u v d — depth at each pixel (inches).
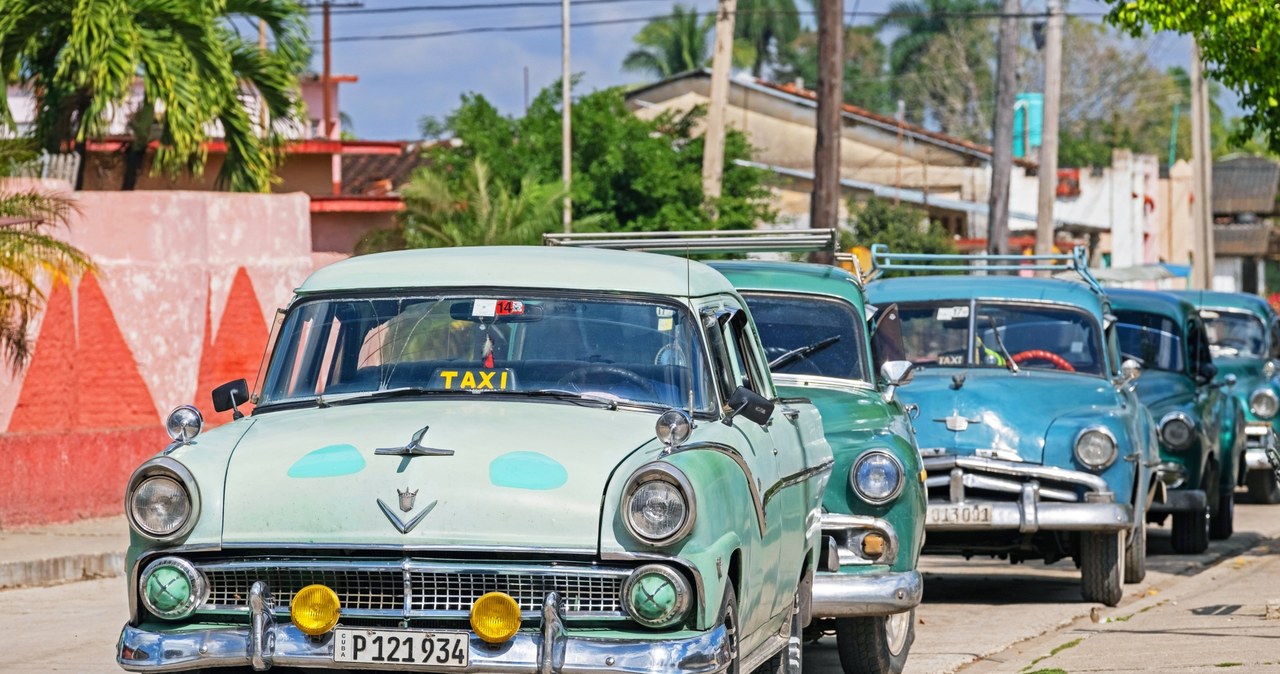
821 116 1472.7
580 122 2517.2
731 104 3523.6
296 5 1737.2
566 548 396.2
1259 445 1393.9
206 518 411.8
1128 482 800.9
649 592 390.0
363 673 402.9
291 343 479.2
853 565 606.2
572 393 453.1
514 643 391.5
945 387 821.9
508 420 429.4
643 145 2464.3
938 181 3646.7
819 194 1475.1
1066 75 5821.9
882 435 626.2
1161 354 1131.3
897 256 941.2
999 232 2066.9
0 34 1544.0
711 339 474.9
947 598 900.6
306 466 414.9
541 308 470.6
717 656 390.9
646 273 480.4
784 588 494.6
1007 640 738.8
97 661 676.7
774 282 717.9
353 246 2106.3
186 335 1443.2
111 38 1519.4
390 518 401.4
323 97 3014.3
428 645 394.3
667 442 410.9
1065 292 899.4
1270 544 1167.6
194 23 1599.4
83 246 1368.1
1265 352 1457.9
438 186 2017.7
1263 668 596.7
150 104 1707.7
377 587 403.9
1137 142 6254.9
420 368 465.7
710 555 398.0
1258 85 960.3
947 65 5910.4
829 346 698.2
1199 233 2743.6
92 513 1144.8
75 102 1612.9
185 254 1453.0
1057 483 798.5
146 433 1194.6
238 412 477.4
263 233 1568.7
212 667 408.2
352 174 2810.0
